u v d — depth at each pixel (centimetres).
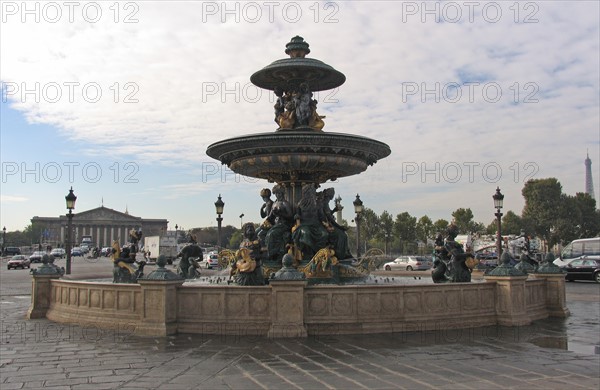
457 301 1269
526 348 1034
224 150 1692
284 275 1136
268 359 936
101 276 3186
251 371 855
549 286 1537
